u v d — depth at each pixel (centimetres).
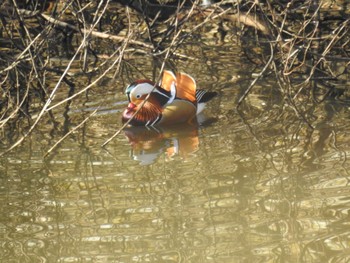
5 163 1358
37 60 1881
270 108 1597
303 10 2161
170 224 1112
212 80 1792
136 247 1049
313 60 1805
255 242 1046
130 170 1315
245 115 1565
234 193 1205
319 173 1266
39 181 1280
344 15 2177
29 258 1031
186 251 1030
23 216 1159
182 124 1539
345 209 1131
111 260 1016
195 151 1391
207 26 2156
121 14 2297
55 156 1387
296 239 1048
